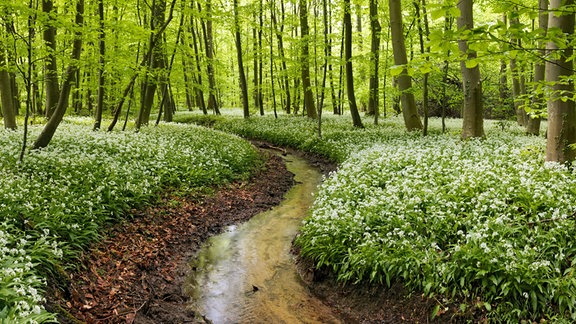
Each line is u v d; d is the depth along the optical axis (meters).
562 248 6.22
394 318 6.73
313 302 7.58
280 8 35.81
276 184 15.68
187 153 15.07
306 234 9.35
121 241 8.95
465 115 15.38
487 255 6.31
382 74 26.45
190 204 12.05
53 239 7.42
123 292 7.30
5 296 5.07
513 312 5.75
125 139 15.18
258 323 6.92
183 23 23.19
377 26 23.41
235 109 46.38
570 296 5.52
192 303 7.52
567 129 9.23
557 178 8.41
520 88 23.23
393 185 10.20
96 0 15.95
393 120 28.52
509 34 4.11
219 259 9.41
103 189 10.00
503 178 8.93
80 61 13.04
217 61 24.69
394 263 7.09
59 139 13.98
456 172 10.02
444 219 7.63
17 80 25.91
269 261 9.25
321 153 19.31
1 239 6.12
